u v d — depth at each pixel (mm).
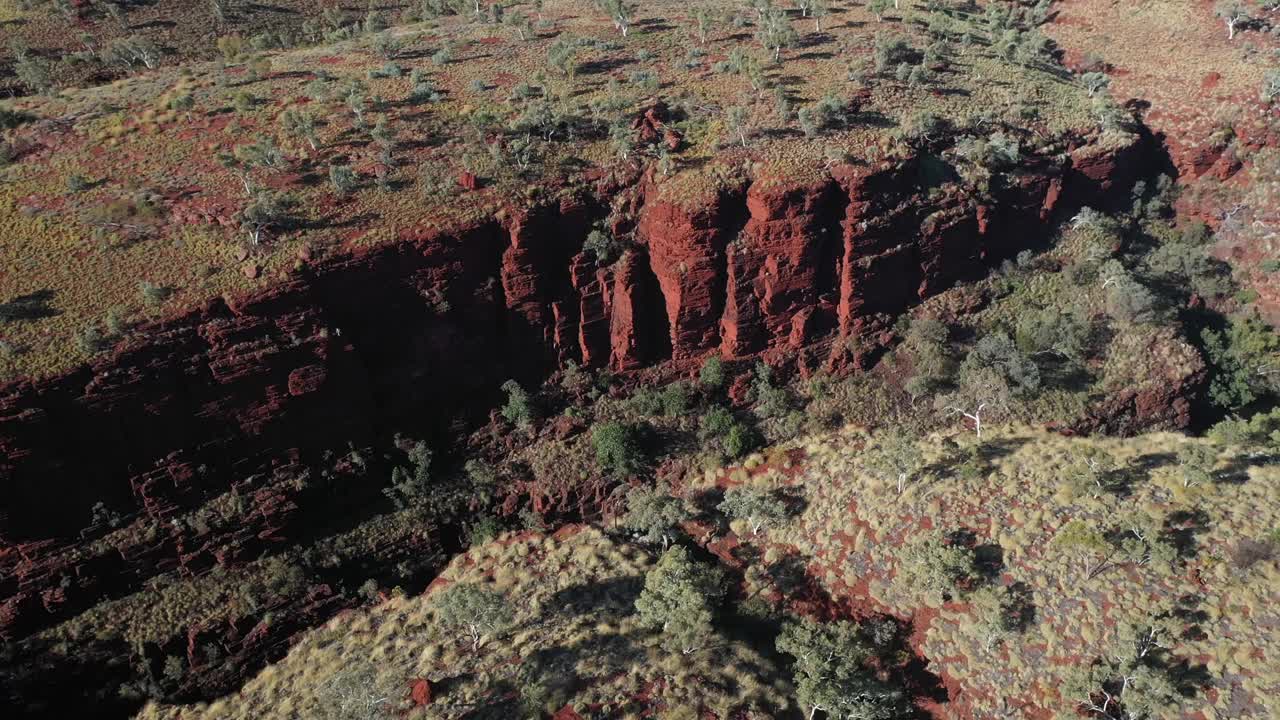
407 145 54938
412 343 47500
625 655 38250
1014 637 37406
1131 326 55625
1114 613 37000
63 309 41406
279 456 43281
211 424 41281
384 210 48375
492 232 48344
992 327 55750
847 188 50969
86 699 37562
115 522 39500
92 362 38625
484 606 37969
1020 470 45594
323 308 44375
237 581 41156
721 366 52188
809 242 50438
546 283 50062
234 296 42031
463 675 37219
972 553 39844
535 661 37750
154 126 56969
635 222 51875
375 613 41750
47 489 37844
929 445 49438
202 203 49062
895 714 35969
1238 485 42781
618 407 51062
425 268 46812
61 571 38281
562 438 49531
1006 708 35438
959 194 55062
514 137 55656
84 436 38406
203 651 39156
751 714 35719
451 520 46375
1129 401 52625
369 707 34281
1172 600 37031
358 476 45500
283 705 36812
